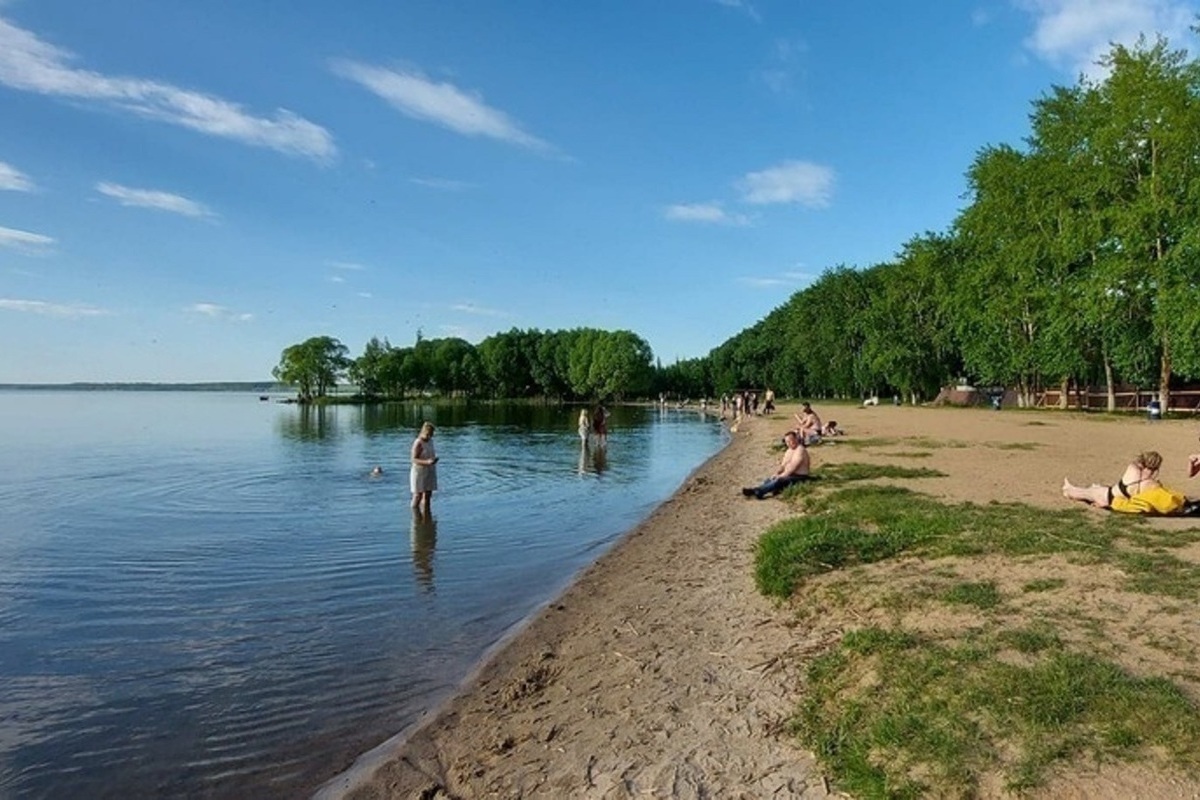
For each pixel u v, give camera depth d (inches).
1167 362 1524.4
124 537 544.7
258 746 229.3
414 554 493.0
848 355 3265.3
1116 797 153.2
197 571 443.2
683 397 5684.1
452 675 285.4
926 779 167.0
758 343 4493.1
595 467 1071.6
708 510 613.0
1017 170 1898.4
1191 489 530.0
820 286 3437.5
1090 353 1822.1
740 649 273.6
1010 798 157.9
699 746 202.7
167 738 234.1
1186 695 186.9
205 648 313.7
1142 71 1530.5
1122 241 1519.4
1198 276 1401.3
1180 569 297.9
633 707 235.1
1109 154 1601.9
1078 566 309.7
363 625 345.1
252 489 814.5
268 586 411.2
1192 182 1407.5
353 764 217.2
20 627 339.9
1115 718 177.8
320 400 5748.0
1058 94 1830.7
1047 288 1803.6
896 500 505.7
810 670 238.7
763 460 986.1
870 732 190.4
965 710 190.4
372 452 1310.3
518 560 478.0
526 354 5565.9
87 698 263.1
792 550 371.2
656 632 308.8
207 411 3725.4
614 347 4872.0
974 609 263.9
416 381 5753.0
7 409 3821.4
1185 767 158.7
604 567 450.3
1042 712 183.2
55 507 690.2
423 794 195.6
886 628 259.3
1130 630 232.7
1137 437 1032.8
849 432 1236.5
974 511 446.9
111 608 369.7
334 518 630.5
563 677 272.2
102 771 214.1
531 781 196.1
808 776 179.8
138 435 1811.0
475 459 1189.7
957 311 2204.7
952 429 1264.8
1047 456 797.9
